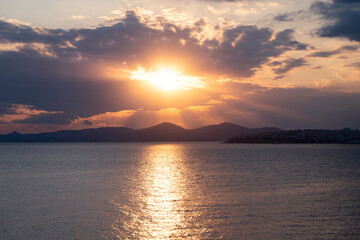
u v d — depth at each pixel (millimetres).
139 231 28812
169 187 53562
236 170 84000
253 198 43031
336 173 75062
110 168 91312
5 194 46719
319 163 107688
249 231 28594
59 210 36438
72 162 116562
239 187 53031
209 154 182625
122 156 162000
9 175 72812
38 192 48500
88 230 29109
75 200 42219
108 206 38594
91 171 82125
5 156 161875
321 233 27875
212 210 36188
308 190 49438
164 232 28562
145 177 68500
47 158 143125
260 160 125125
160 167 94875
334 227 29500
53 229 29344
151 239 26766
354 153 186375
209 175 72125
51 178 66625
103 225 30641
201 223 31156
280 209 36312
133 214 34656
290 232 28203
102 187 53719
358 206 37625
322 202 40000
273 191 48656
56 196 45094
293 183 57594
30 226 30266
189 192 48344
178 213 35031
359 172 77312
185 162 116688
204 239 26797
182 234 28062
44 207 38000
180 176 70250
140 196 45156
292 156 154000
